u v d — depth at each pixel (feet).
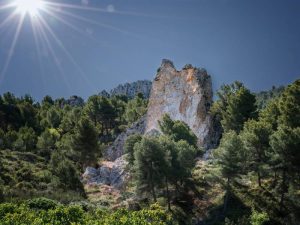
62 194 176.04
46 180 209.15
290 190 156.97
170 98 341.00
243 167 167.53
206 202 177.27
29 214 96.48
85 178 245.86
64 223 95.04
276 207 157.28
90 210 147.02
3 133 304.30
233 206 165.89
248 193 173.58
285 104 190.49
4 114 378.73
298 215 149.48
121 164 251.80
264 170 166.09
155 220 99.76
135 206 177.78
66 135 334.65
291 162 151.74
